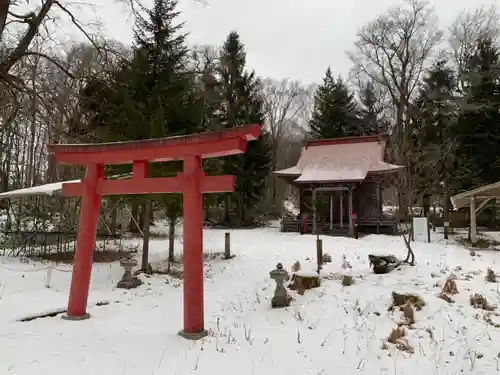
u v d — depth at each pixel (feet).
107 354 17.52
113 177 31.01
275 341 19.79
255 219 101.55
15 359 16.53
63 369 15.66
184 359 17.06
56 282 34.76
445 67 98.43
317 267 36.76
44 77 55.83
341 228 77.15
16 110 42.09
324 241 60.80
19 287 32.07
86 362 16.49
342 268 35.91
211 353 17.87
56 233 49.39
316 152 87.81
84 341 19.21
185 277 20.76
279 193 132.36
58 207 58.13
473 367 16.25
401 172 48.29
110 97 45.14
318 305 25.13
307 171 81.87
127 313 25.45
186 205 21.01
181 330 21.12
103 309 26.17
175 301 29.53
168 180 21.85
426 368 16.38
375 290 26.63
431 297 23.94
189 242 20.80
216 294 31.32
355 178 73.87
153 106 41.98
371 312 23.03
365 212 84.23
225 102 99.66
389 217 78.28
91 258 24.20
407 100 100.07
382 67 104.58
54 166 73.26
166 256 49.98
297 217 84.23
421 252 47.19
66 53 48.65
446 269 33.47
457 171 83.30
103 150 23.48
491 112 84.53
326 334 20.61
